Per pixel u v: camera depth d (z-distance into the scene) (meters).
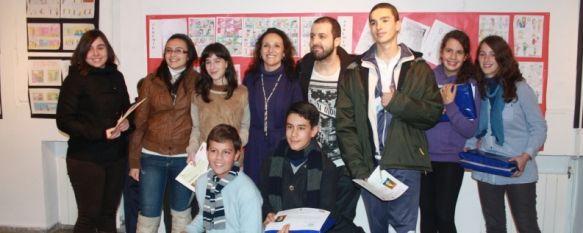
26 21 3.32
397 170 2.42
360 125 2.41
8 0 3.32
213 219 2.25
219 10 3.19
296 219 2.11
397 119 2.35
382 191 2.30
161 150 2.68
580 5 2.93
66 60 3.32
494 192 2.55
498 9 2.98
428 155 2.41
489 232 2.62
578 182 3.11
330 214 2.21
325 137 2.61
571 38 2.96
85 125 2.58
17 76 3.39
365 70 2.42
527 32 2.98
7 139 3.47
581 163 3.05
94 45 2.61
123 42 3.29
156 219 2.76
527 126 2.44
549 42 2.97
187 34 3.24
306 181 2.37
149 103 2.69
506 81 2.40
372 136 2.43
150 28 3.26
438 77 2.68
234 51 3.20
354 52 3.10
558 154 3.05
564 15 2.95
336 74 2.60
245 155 2.71
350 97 2.44
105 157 2.71
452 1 3.00
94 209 2.71
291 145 2.37
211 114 2.61
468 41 2.57
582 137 3.01
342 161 2.59
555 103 3.01
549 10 2.95
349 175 2.50
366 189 2.40
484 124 2.51
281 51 2.62
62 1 3.29
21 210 3.53
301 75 2.67
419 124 2.31
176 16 3.23
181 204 2.75
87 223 2.70
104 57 2.65
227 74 2.62
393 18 2.33
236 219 2.23
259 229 2.19
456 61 2.55
